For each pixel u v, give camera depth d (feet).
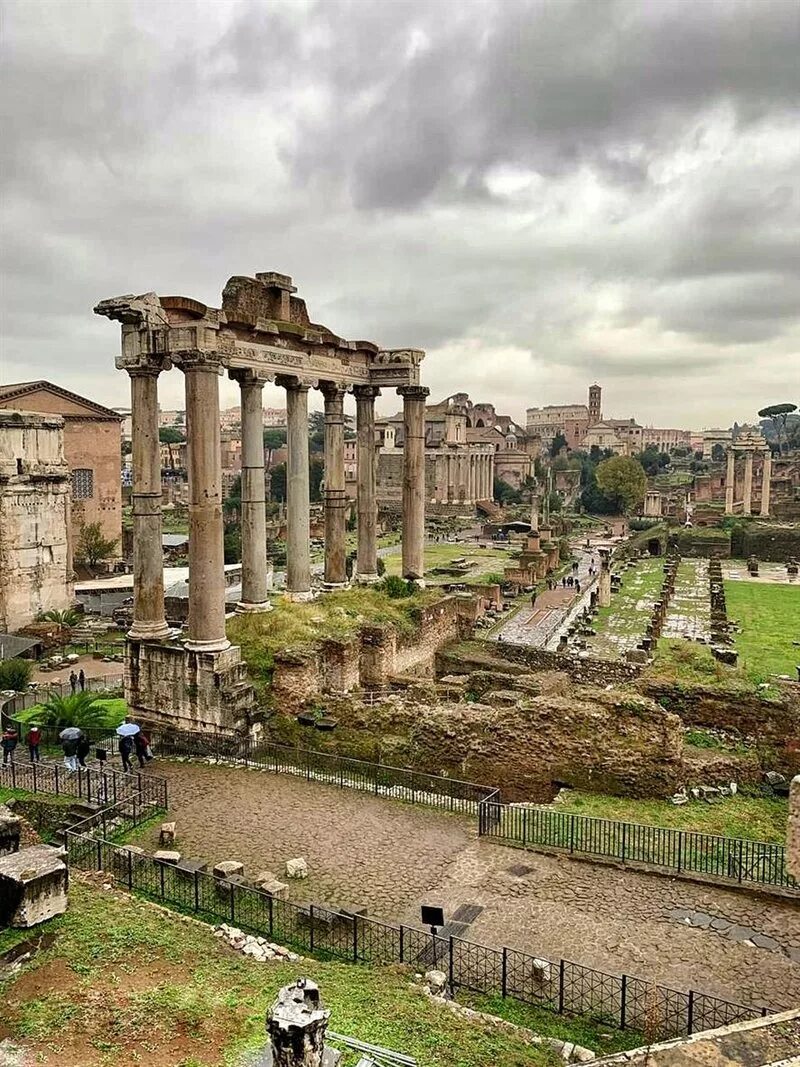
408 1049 39.45
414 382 131.44
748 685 99.30
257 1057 37.04
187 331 91.25
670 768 79.41
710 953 53.93
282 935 55.01
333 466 129.70
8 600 194.08
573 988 49.67
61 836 70.03
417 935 55.16
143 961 45.52
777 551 382.63
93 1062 36.73
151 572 98.32
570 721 82.33
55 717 103.45
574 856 67.56
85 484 312.29
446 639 133.69
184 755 93.66
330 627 108.37
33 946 46.32
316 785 83.71
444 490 610.65
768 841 70.38
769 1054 35.06
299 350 116.16
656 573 332.80
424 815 76.54
